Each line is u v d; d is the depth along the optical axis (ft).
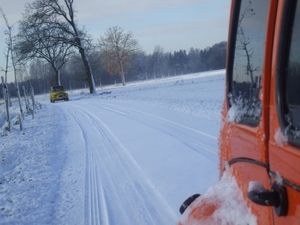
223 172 7.88
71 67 366.84
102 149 36.47
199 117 45.37
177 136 35.88
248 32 6.67
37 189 25.12
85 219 19.30
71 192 24.13
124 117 59.31
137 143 36.17
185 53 398.62
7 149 40.01
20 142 45.65
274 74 5.28
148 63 403.95
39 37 162.40
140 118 54.39
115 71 295.69
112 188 23.73
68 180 27.07
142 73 402.52
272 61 5.38
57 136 48.80
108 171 27.96
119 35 284.00
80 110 88.99
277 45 5.23
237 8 7.44
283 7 5.08
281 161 4.93
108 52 285.43
